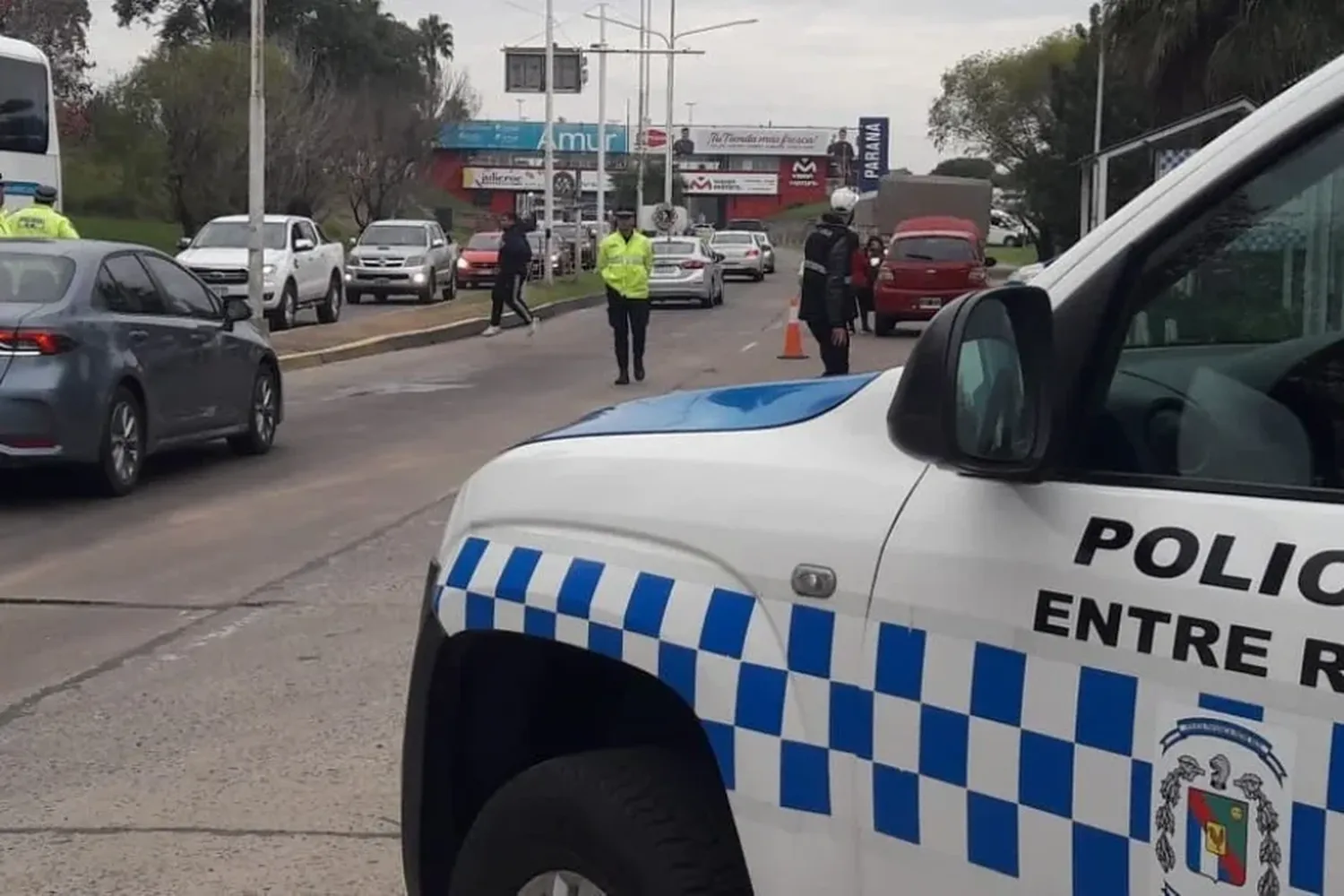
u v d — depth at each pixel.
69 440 10.64
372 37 83.38
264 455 13.35
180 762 5.89
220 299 13.01
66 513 10.66
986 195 42.94
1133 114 40.91
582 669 3.52
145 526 10.25
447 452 13.39
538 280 44.38
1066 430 2.56
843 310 15.84
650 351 24.47
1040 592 2.48
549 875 3.30
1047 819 2.46
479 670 3.60
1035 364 2.49
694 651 2.96
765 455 3.03
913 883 2.66
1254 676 2.23
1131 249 2.60
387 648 7.33
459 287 43.31
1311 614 2.20
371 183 63.12
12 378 10.45
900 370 3.06
